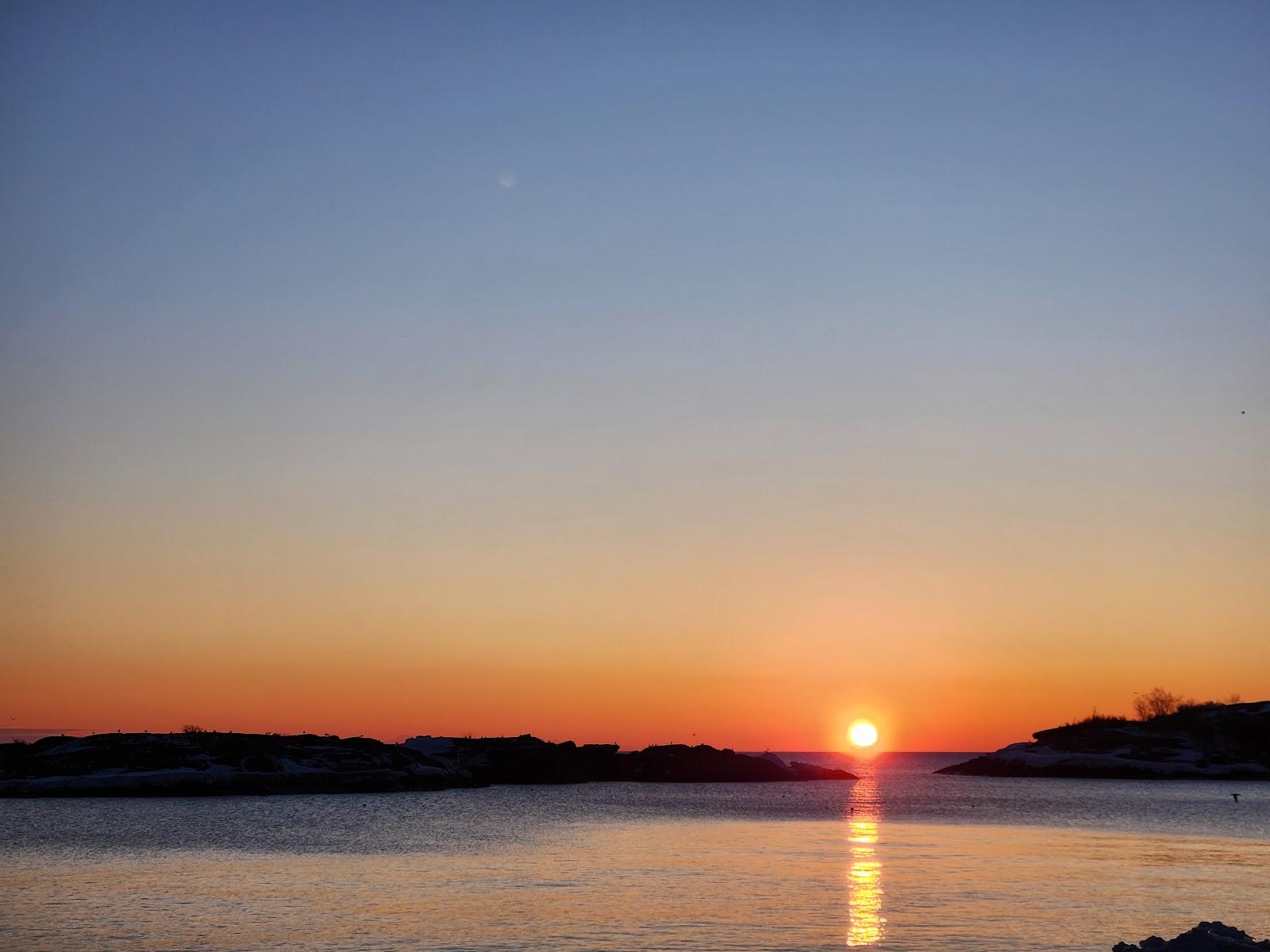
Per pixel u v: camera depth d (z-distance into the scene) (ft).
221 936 152.35
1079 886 210.38
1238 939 136.67
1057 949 144.97
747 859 262.26
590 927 159.74
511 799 636.48
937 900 188.65
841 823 415.64
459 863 246.88
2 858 250.37
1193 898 194.18
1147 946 134.51
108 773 572.92
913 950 143.95
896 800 646.33
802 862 254.68
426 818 423.64
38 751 615.16
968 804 585.22
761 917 169.37
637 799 652.07
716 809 523.70
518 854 271.90
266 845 289.53
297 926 160.25
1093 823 416.46
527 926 160.66
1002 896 194.18
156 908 175.83
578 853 275.80
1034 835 354.54
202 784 569.23
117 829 339.98
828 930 158.10
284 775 620.08
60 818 389.60
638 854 272.92
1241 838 343.67
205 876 218.38
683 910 176.14
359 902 183.52
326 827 357.61
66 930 157.07
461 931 156.15
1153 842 326.03
